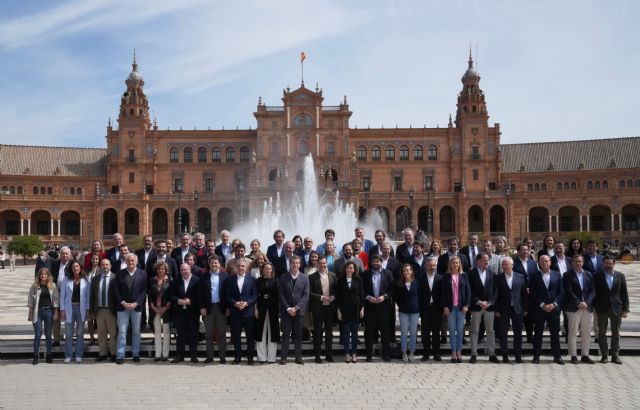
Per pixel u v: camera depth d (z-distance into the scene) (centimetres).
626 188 10356
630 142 11106
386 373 1739
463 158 10944
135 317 1912
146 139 11131
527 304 1927
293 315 1861
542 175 11144
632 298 3453
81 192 11206
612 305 1880
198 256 2312
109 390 1550
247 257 2184
